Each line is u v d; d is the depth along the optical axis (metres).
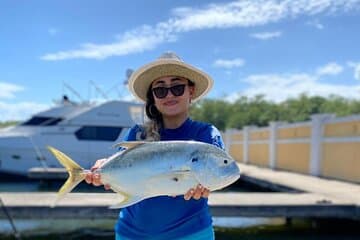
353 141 13.58
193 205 2.13
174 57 2.35
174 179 1.87
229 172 1.90
